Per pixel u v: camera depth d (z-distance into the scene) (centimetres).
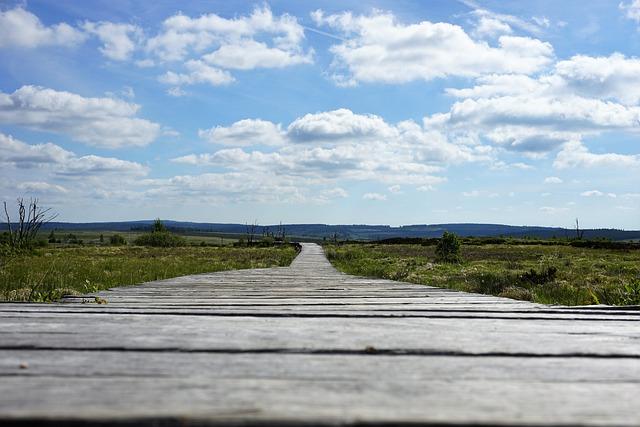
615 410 147
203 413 134
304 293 661
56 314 366
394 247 6156
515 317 373
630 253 4366
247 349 234
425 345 249
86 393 156
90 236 13912
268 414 134
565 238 7706
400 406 148
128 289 751
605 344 258
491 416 138
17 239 2853
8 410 137
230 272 1480
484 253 4469
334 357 221
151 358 213
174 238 8194
